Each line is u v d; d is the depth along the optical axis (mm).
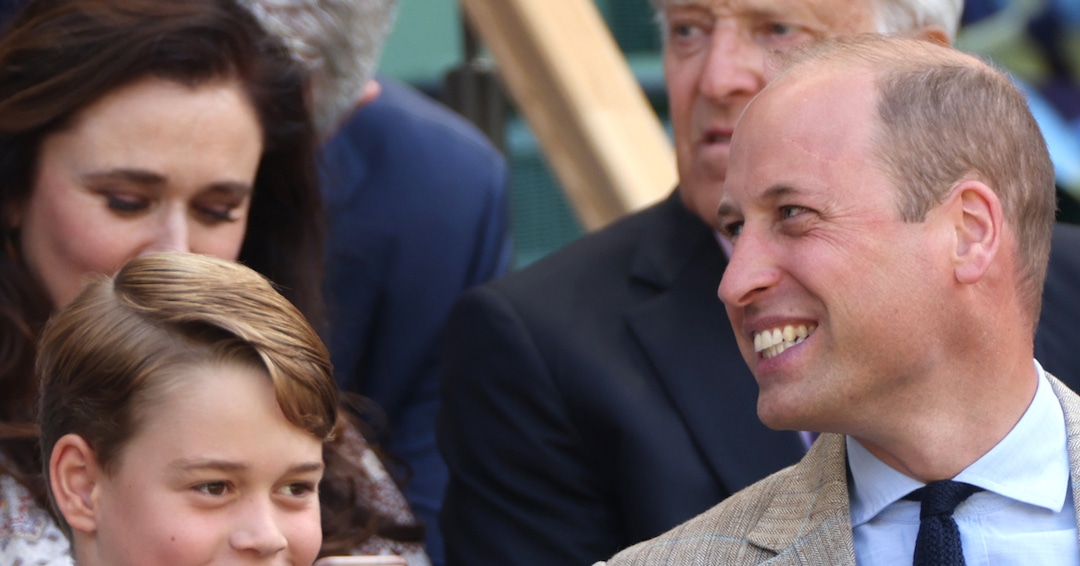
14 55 8883
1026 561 6902
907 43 7273
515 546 9984
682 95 10211
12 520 8180
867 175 6777
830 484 7273
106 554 7246
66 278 8992
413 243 12641
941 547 6832
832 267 6742
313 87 10859
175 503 7113
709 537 7441
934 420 6957
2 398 8789
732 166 7125
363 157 12617
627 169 13688
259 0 9867
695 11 10055
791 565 7102
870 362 6816
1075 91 16328
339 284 12297
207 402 7145
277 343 7320
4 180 8984
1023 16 16516
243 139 9289
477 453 10250
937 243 6797
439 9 16688
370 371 12617
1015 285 7043
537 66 13828
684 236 10516
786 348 6957
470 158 13203
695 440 9734
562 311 10242
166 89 8938
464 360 10406
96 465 7273
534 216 17438
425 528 9914
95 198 8883
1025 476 7039
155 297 7414
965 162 6859
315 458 7434
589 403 9898
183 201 9047
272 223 10422
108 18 8828
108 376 7246
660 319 10133
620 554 7633
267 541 7148
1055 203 7336
